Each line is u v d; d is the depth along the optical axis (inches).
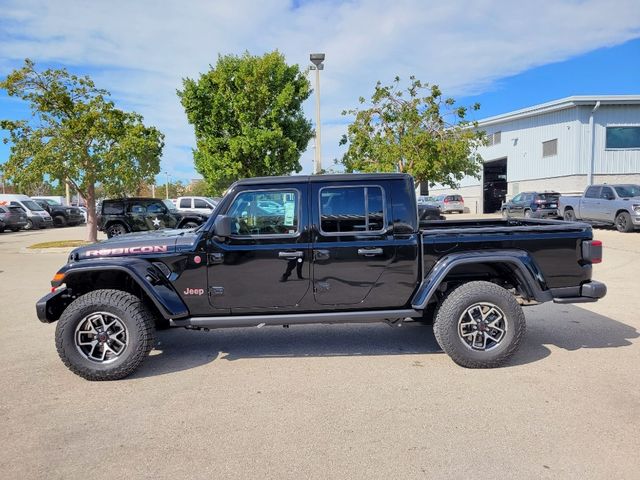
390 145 594.6
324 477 118.4
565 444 131.4
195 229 217.0
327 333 242.8
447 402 158.7
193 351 218.1
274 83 756.6
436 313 195.8
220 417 151.4
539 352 206.1
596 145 1049.5
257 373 189.0
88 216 674.2
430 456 126.7
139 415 153.9
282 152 762.8
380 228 192.1
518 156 1235.2
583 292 194.7
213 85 765.9
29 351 221.1
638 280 358.3
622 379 174.9
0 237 903.1
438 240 191.3
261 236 190.4
